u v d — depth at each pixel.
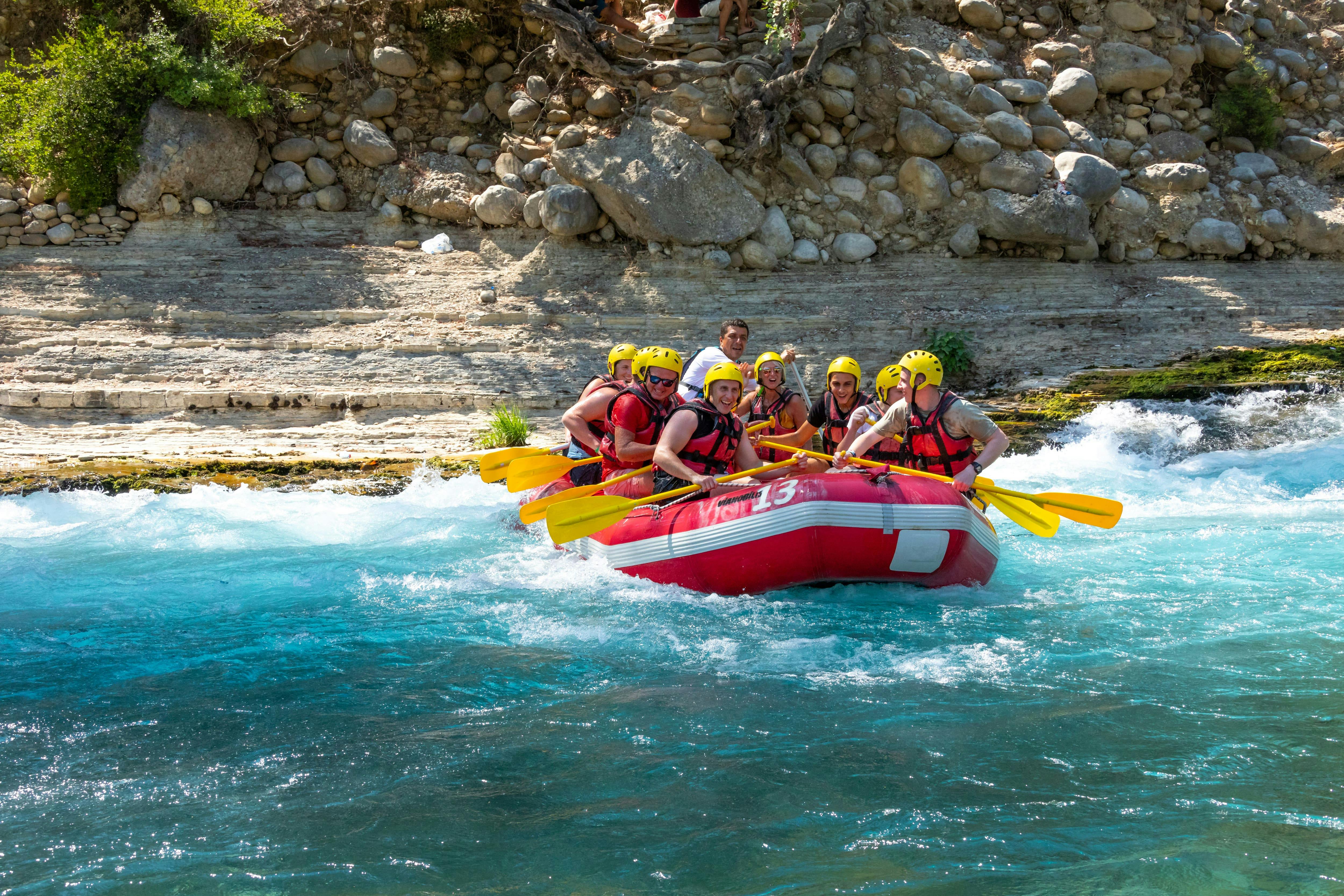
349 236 13.75
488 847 2.93
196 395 11.23
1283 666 4.27
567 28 13.34
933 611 5.28
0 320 11.99
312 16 14.09
